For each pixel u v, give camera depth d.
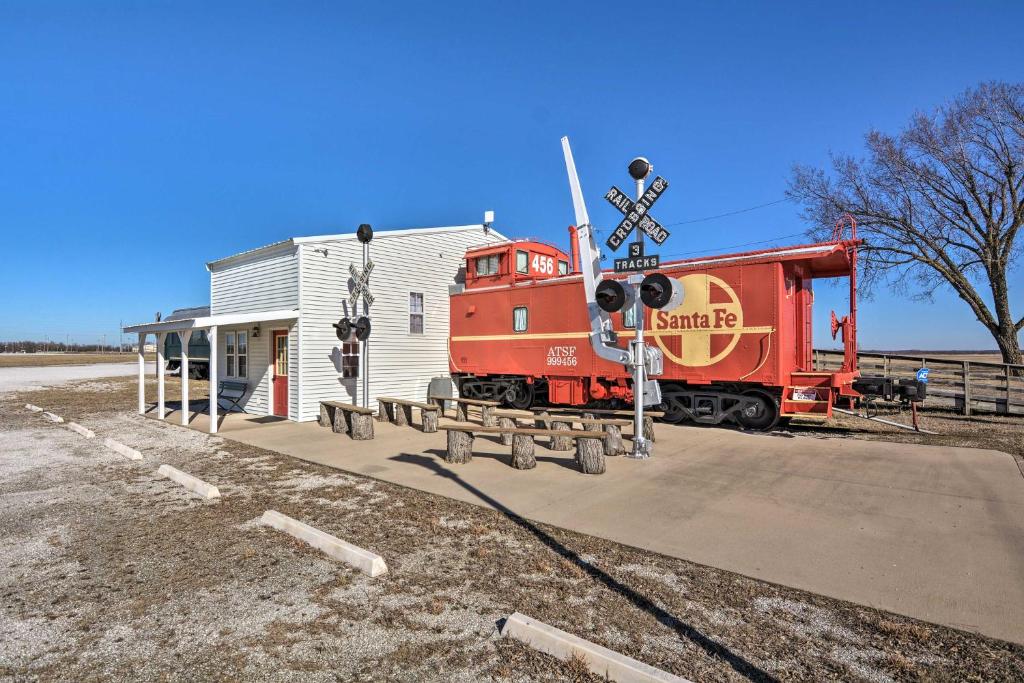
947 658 2.75
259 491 5.96
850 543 4.31
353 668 2.70
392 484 6.21
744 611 3.24
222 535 4.58
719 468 6.85
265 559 4.07
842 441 8.71
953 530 4.58
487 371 13.16
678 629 3.04
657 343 10.43
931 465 6.95
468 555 4.13
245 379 13.16
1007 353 15.59
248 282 12.90
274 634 3.02
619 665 2.55
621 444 7.77
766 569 3.84
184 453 8.10
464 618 3.18
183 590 3.57
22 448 8.62
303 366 11.20
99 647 2.91
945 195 16.36
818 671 2.64
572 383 11.60
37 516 5.12
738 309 9.51
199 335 21.44
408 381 13.38
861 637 2.95
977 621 3.10
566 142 8.29
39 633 3.05
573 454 7.89
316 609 3.31
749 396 9.77
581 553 4.15
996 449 8.05
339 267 11.90
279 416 12.04
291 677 2.62
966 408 11.95
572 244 13.46
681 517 4.98
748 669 2.66
